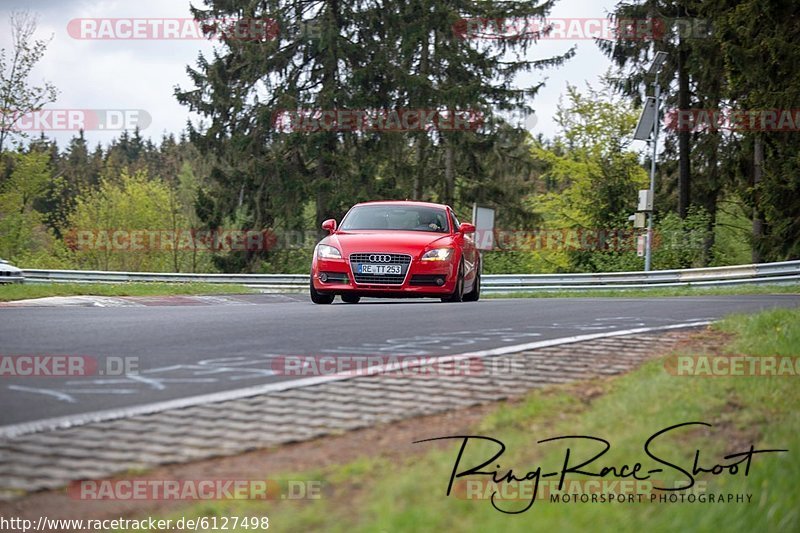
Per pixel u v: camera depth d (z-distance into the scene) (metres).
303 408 20.73
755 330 30.78
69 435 18.41
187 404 20.95
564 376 24.55
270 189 141.50
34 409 20.45
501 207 149.12
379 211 54.84
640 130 97.19
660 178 138.88
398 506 14.10
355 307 45.38
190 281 113.38
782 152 102.94
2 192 177.50
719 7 111.06
